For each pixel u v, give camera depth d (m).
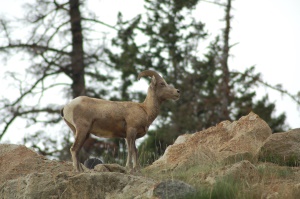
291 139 53.22
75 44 94.88
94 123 47.94
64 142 90.56
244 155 52.66
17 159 50.53
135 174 48.16
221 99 101.06
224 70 98.38
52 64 93.38
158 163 55.22
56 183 44.91
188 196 42.34
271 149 52.88
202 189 42.88
